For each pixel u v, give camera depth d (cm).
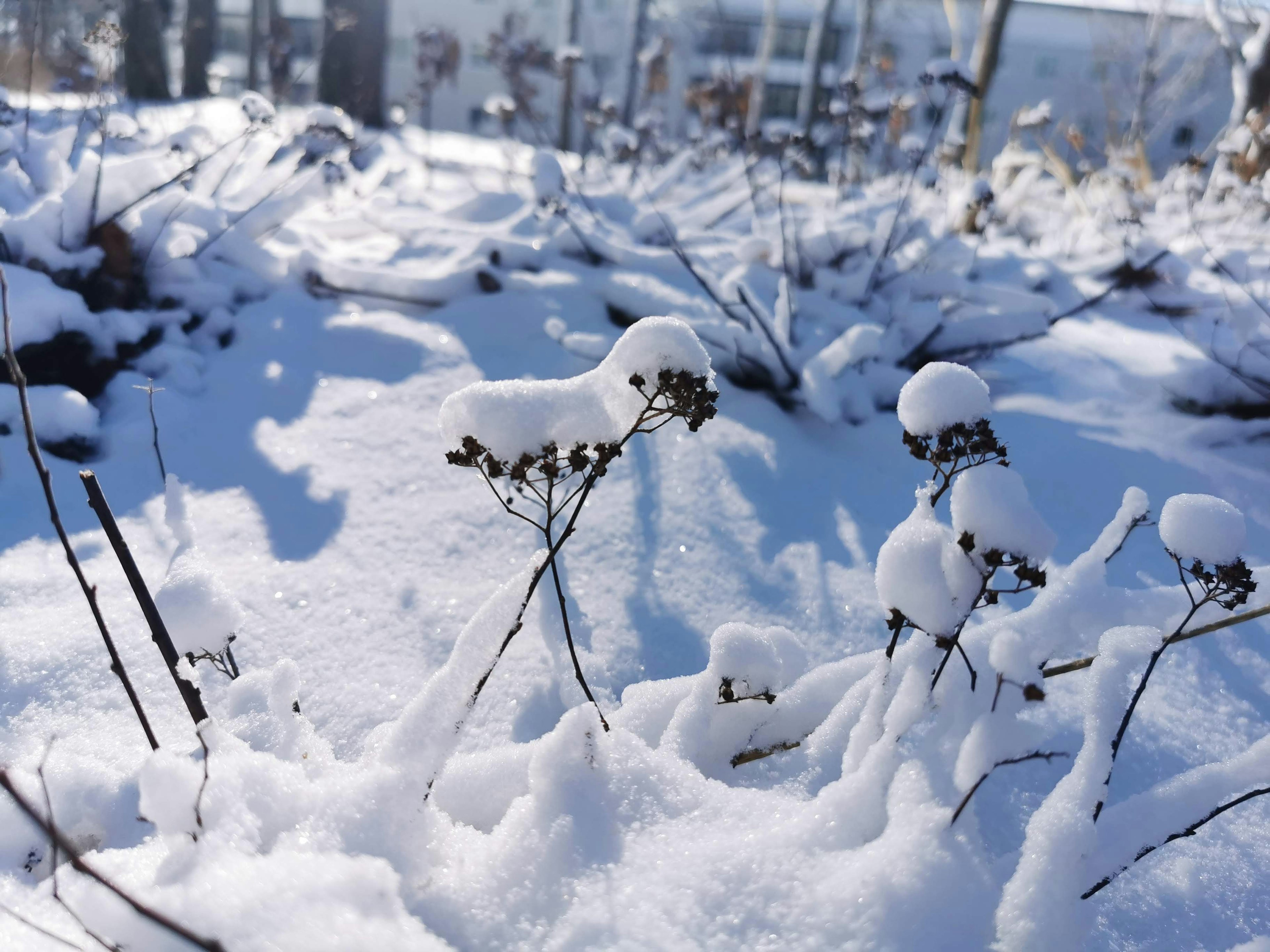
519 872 43
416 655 67
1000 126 960
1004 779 57
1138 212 187
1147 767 60
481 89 1247
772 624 73
